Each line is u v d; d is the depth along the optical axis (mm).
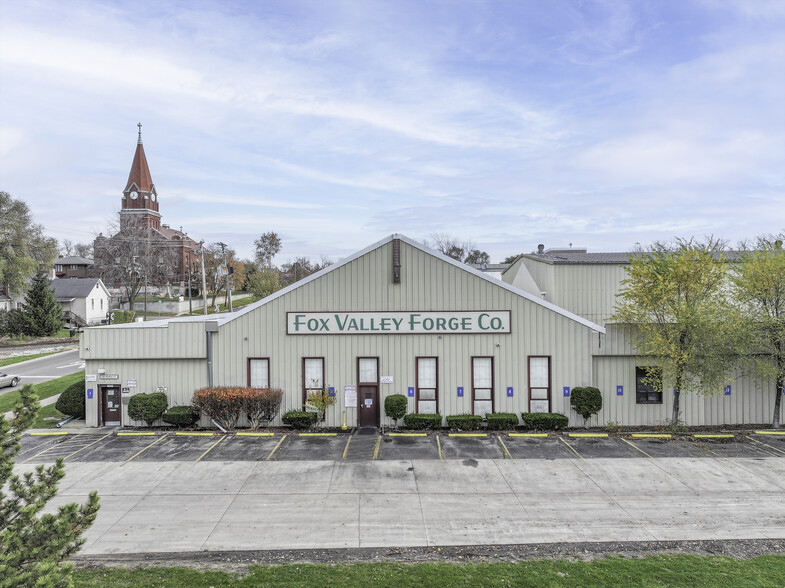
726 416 23609
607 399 23609
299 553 12570
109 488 16594
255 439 21797
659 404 23656
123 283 76688
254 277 83375
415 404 23656
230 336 23922
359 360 23750
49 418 25500
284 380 23797
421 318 23656
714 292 23000
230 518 14461
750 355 22734
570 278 29672
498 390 23625
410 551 12656
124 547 12859
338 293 23781
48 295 58625
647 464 18656
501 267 54750
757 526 13914
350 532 13648
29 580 6547
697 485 16703
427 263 23781
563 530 13719
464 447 20594
